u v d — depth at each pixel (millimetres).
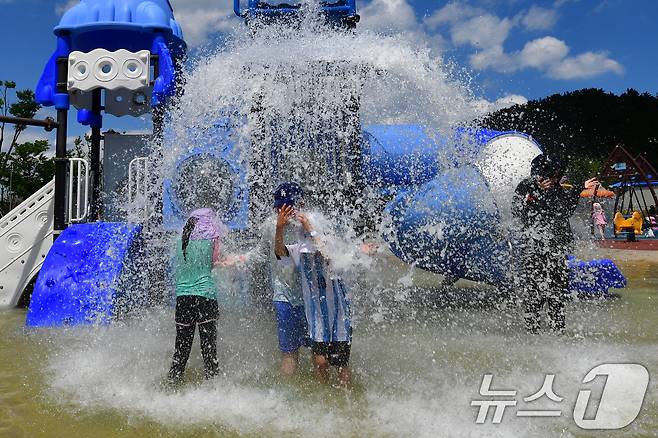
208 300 4281
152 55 7910
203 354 4270
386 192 7453
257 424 3408
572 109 53562
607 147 50875
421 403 3715
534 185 5762
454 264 6895
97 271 6473
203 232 4410
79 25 7934
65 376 4336
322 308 4082
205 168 6605
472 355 4785
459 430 3297
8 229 8039
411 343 5145
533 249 5684
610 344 5168
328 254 4117
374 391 3943
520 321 6031
